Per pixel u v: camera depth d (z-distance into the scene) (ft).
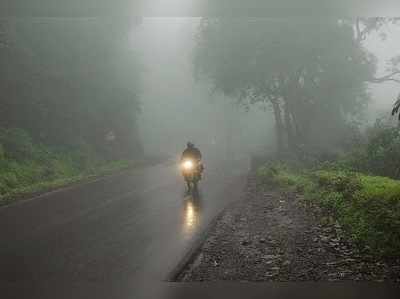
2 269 33.86
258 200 65.67
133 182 96.37
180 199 69.21
